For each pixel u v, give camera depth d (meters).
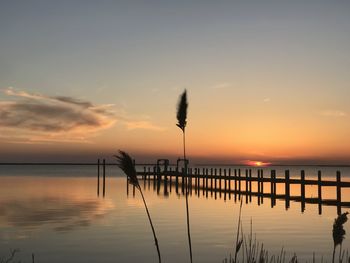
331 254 15.91
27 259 15.87
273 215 26.83
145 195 42.72
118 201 36.31
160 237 19.69
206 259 15.40
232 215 26.94
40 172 130.62
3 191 46.91
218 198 39.47
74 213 28.28
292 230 21.14
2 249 17.52
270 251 16.47
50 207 31.77
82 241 18.91
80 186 56.69
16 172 129.12
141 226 22.81
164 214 27.69
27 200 36.94
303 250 16.59
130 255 16.39
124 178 84.31
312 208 30.80
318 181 30.23
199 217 26.09
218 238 19.25
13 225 23.20
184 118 5.05
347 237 19.47
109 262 15.40
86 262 15.38
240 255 15.74
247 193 37.62
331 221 24.19
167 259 15.59
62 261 15.55
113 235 20.31
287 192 33.12
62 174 110.12
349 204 28.64
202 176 47.38
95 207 31.81
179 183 65.81
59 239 19.44
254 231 20.92
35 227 22.62
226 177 41.97
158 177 57.75
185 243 18.28
